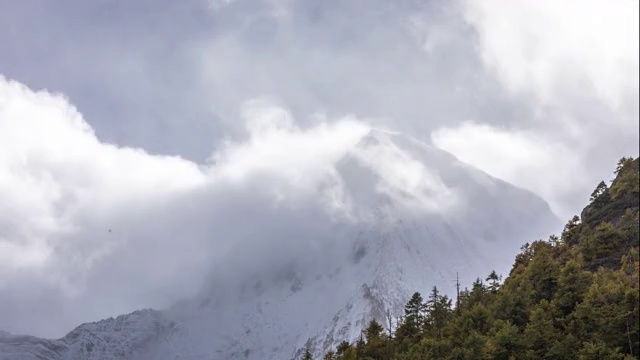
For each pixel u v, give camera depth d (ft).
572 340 506.48
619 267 577.84
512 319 579.48
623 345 501.15
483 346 545.85
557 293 561.02
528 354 519.19
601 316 515.50
